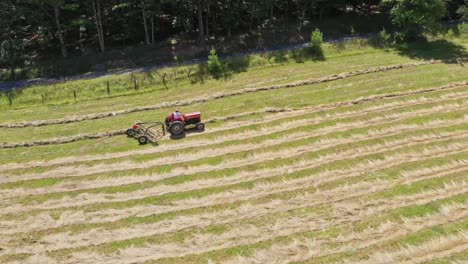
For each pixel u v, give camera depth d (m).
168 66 33.69
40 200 16.27
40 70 34.75
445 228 13.47
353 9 43.50
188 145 19.88
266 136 20.22
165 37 40.66
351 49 33.44
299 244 13.14
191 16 40.69
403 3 33.31
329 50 33.28
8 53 34.56
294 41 38.34
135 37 40.28
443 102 22.56
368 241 13.12
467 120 20.48
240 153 18.86
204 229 14.12
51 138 21.62
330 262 12.38
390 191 15.48
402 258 12.38
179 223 14.48
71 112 25.56
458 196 14.98
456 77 26.02
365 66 29.23
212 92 26.72
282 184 16.34
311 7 40.44
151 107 24.95
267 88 26.31
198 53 36.44
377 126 20.38
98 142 20.91
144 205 15.59
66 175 17.97
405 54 31.72
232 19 37.88
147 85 29.19
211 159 18.53
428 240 13.00
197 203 15.52
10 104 27.61
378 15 41.91
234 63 31.08
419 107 22.09
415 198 15.00
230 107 23.92
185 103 25.16
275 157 18.33
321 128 20.62
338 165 17.38
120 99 27.44
